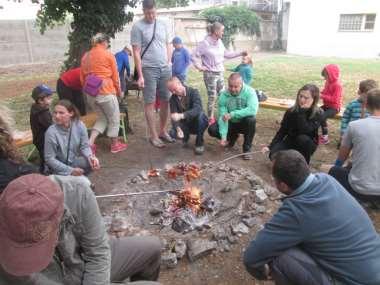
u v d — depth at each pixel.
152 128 5.46
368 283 1.95
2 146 1.84
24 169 1.87
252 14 24.48
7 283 1.35
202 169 4.21
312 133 4.41
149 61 5.07
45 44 16.33
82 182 1.62
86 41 6.88
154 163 4.89
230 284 2.68
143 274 2.21
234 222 3.27
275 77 11.60
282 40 27.16
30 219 1.21
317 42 22.59
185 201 3.39
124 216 3.35
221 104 4.97
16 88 10.30
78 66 7.04
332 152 5.21
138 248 2.10
